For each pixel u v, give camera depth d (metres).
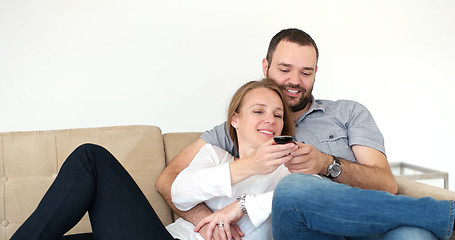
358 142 1.82
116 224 1.29
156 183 1.74
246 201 1.45
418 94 4.07
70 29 3.36
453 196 1.54
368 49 3.97
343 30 3.92
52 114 3.33
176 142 1.89
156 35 3.51
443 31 4.11
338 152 1.82
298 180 1.25
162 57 3.53
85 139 1.75
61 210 1.23
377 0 3.97
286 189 1.24
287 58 1.85
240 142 1.71
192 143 1.87
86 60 3.39
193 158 1.78
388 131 4.02
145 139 1.80
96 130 1.78
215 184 1.48
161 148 1.83
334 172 1.63
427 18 4.07
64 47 3.35
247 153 1.69
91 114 3.40
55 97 3.34
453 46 4.12
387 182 1.70
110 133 1.78
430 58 4.09
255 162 1.44
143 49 3.49
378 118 4.00
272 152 1.42
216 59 3.64
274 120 1.65
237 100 1.71
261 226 1.52
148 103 3.51
